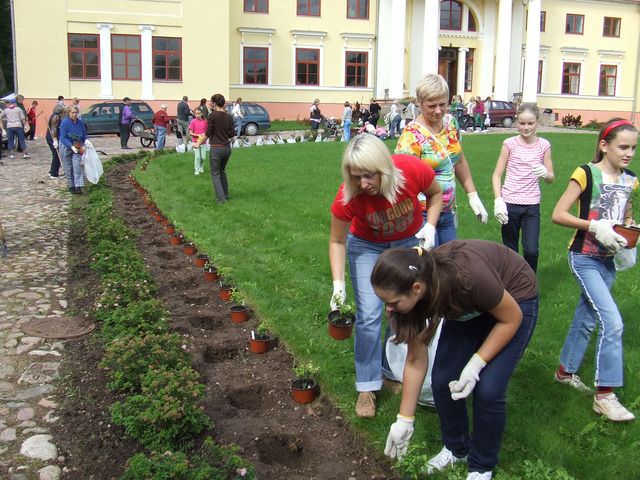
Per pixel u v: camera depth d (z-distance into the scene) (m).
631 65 45.03
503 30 39.09
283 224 8.84
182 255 7.40
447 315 2.78
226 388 4.09
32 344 4.75
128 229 8.20
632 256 3.75
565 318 5.10
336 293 3.84
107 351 4.32
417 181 3.62
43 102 29.56
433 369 3.09
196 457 3.12
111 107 26.92
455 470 3.09
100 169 12.28
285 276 6.33
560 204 3.81
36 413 3.77
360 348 3.80
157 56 30.97
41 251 7.60
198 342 4.75
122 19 30.14
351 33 37.19
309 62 37.03
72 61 29.81
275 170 14.55
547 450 3.32
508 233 5.80
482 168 15.12
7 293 5.93
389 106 36.50
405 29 38.91
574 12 43.09
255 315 5.32
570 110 43.97
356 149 3.35
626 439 3.45
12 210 10.33
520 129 5.60
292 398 4.00
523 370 4.21
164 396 3.52
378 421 3.63
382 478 3.21
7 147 19.33
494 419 2.88
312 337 4.77
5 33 46.38
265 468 3.27
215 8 31.41
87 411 3.79
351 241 3.89
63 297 5.88
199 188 12.01
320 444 3.52
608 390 3.66
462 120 33.56
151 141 23.28
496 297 2.68
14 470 3.21
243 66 35.88
